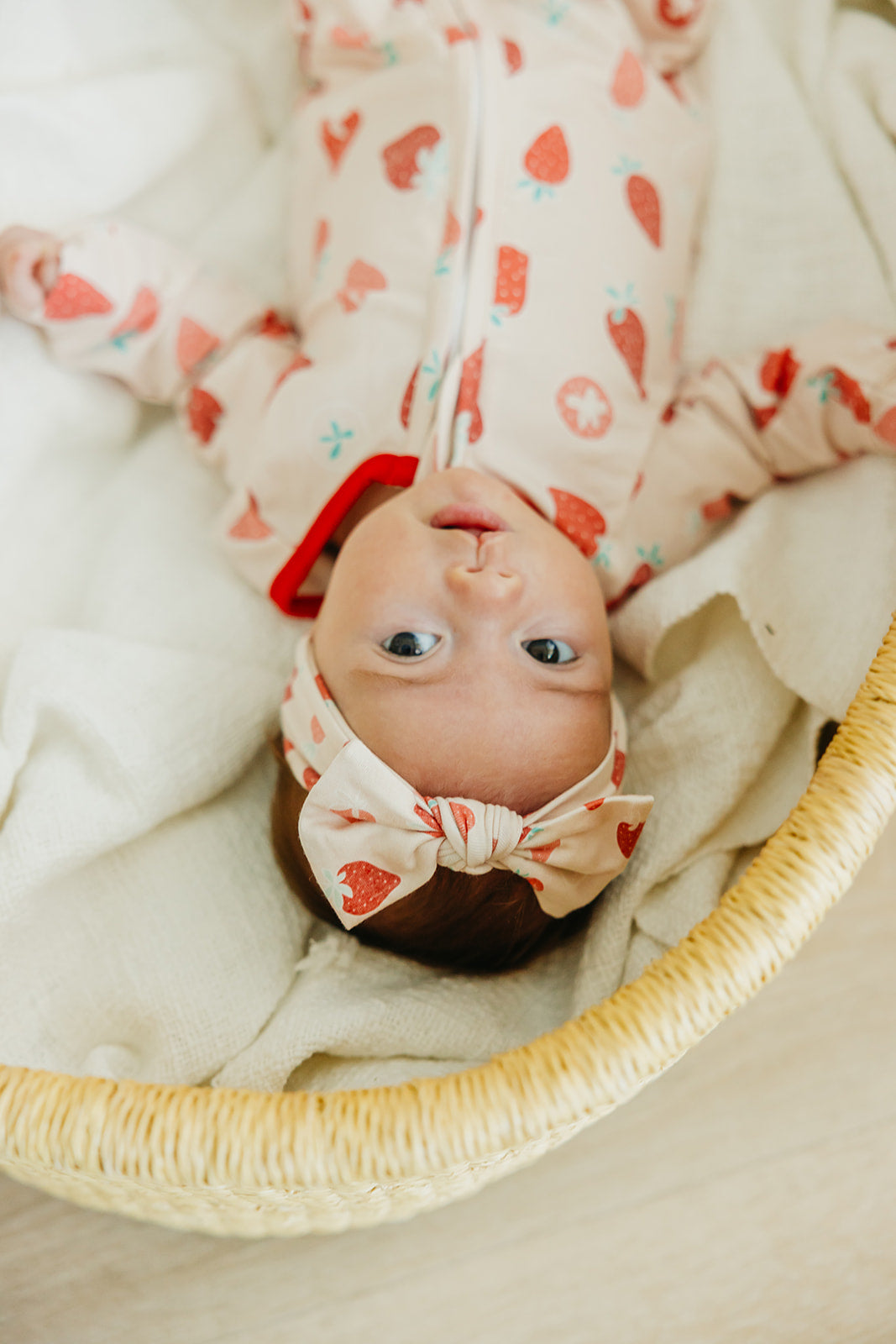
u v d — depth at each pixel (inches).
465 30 41.5
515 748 31.5
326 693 33.6
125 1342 39.1
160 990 36.2
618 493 39.8
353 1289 40.1
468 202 39.2
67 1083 25.2
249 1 49.5
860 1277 40.2
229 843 39.0
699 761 38.9
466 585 31.3
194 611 41.3
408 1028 36.0
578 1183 41.9
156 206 48.6
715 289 46.2
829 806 27.1
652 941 37.8
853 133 46.1
